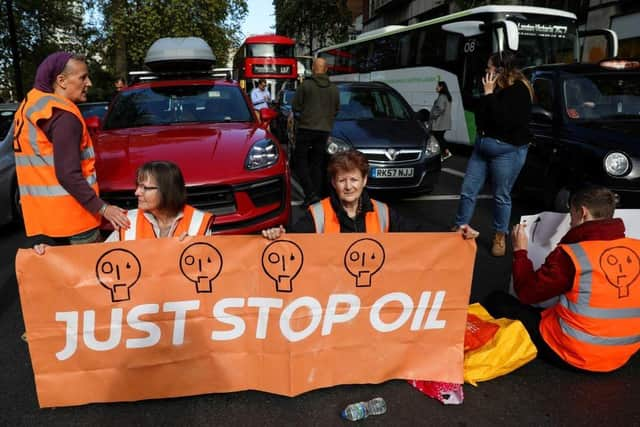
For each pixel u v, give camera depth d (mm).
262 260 2561
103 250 2443
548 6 18766
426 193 7734
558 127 5891
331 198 2846
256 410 2600
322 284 2611
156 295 2529
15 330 3488
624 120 5844
